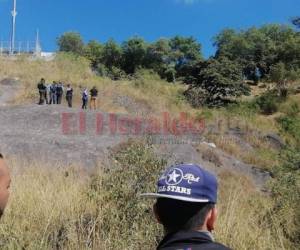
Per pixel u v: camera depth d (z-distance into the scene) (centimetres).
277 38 9625
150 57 9894
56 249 587
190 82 5841
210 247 244
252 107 5388
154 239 613
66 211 659
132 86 4812
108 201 688
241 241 633
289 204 851
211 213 255
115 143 2098
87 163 1812
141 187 708
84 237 612
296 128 3828
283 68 6297
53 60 5466
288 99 5684
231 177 1967
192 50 9900
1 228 591
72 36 9738
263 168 2388
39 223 625
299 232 751
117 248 593
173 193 251
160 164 755
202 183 252
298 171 1285
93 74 5438
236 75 5888
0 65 4791
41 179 806
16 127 2316
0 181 298
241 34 9181
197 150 2245
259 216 815
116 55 9906
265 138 3353
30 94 3906
